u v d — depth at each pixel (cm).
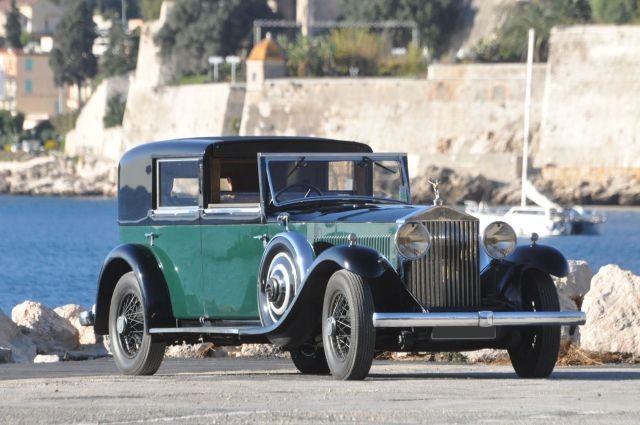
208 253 3269
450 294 2927
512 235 2977
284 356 4416
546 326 3017
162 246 3381
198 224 3284
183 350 4491
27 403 2383
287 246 3016
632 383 2773
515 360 3105
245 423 2056
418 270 2911
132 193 3456
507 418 2097
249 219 3170
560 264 2997
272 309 3075
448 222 2927
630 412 2183
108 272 3509
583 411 2186
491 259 3008
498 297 3008
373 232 2962
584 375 3178
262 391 2575
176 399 2427
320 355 3384
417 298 2906
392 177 3297
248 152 3291
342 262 2836
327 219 3042
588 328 3906
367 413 2158
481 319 2877
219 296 3253
